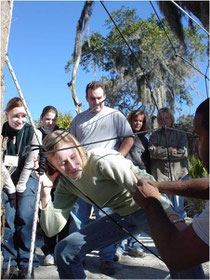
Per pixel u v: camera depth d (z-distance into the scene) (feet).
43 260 11.57
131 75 44.73
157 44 48.14
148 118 39.11
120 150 10.97
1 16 5.29
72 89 23.54
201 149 4.69
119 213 6.93
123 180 6.45
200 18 20.08
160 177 12.94
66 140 6.52
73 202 7.32
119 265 11.01
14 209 9.59
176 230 4.50
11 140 9.52
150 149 12.94
